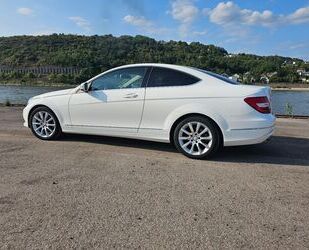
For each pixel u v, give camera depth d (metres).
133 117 6.40
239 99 5.80
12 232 3.26
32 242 3.09
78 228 3.36
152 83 6.36
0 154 5.96
